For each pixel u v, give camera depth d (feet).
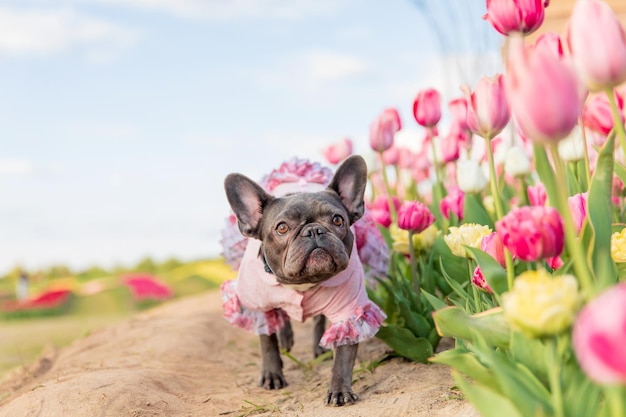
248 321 5.74
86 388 5.56
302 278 5.09
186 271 19.74
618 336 2.48
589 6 3.22
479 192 5.89
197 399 5.71
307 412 5.08
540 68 2.94
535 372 3.58
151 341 7.53
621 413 2.93
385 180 6.56
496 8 4.15
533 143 3.57
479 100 4.19
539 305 3.06
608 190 3.77
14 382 6.84
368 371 5.78
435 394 4.80
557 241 3.44
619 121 3.46
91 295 17.29
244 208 5.44
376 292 6.36
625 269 4.10
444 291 6.15
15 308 16.19
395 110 6.48
